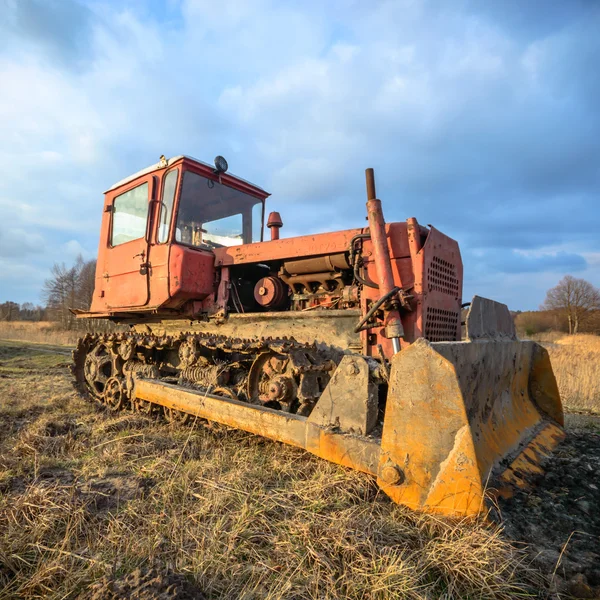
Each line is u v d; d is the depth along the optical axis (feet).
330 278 13.70
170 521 7.77
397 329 11.30
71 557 6.69
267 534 7.38
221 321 15.67
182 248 15.29
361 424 9.07
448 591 6.09
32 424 14.61
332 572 6.33
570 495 9.33
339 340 12.91
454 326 13.53
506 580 6.32
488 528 7.16
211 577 6.32
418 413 7.84
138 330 19.99
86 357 19.93
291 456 10.90
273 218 18.12
